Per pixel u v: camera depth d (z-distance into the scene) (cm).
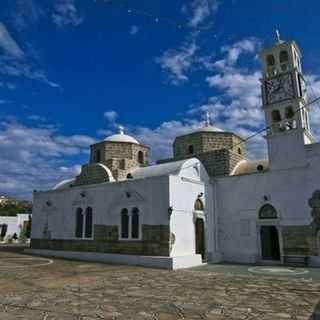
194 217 1984
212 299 925
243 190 2125
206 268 1706
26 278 1288
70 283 1177
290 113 2103
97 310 789
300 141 1928
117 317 729
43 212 2586
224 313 771
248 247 2039
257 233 2017
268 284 1184
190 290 1062
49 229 2495
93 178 2411
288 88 2109
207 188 2186
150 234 1850
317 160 1844
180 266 1711
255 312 781
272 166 2016
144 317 732
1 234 5128
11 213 6894
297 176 1905
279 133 2016
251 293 1015
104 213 2133
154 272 1523
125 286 1129
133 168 2542
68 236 2336
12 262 1878
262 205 2019
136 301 894
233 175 2192
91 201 2242
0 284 1145
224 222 2172
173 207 1817
